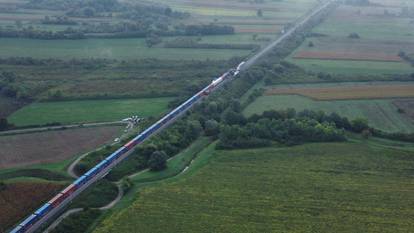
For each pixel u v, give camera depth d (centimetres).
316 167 17012
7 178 15725
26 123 19875
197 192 15200
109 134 19112
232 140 18612
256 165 17062
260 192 15275
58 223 13438
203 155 17912
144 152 17262
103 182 15388
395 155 18100
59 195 14188
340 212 14338
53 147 17912
